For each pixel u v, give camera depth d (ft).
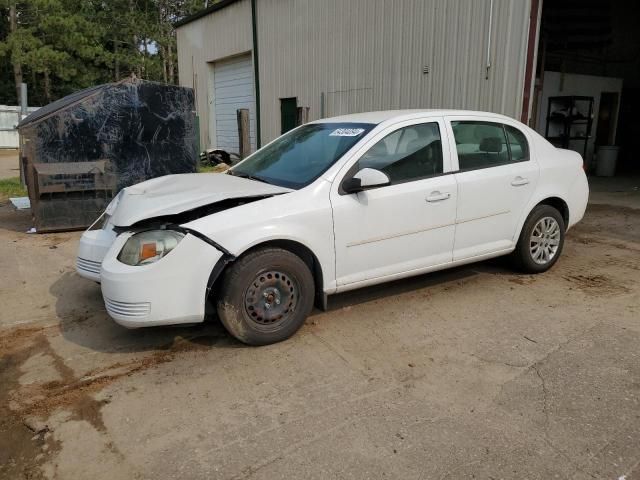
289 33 45.14
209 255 11.72
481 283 17.04
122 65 137.39
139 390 11.11
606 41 46.47
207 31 59.57
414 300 15.67
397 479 8.37
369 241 13.73
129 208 12.80
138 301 11.53
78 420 10.12
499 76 27.94
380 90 36.06
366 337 13.32
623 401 10.38
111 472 8.70
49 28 109.70
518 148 16.94
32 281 18.10
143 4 146.41
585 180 18.66
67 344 13.32
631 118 51.52
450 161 15.15
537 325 13.89
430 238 14.79
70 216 25.02
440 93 31.45
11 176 50.80
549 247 17.80
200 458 8.97
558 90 40.88
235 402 10.59
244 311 12.34
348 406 10.37
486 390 10.85
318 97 42.65
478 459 8.79
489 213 15.89
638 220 26.07
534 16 26.23
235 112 57.98
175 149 27.37
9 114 94.27
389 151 14.25
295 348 12.78
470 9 28.96
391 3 34.19
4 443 9.52
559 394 10.65
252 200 12.71
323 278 13.26
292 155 15.29
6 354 12.89
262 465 8.76
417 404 10.40
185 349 12.87
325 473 8.53
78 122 24.68
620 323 13.96
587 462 8.68
